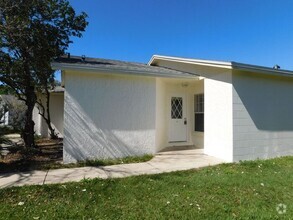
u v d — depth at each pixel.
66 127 6.73
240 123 7.14
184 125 10.02
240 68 6.73
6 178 5.11
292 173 5.70
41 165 6.38
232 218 3.25
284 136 8.31
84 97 6.93
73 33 8.99
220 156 7.43
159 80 8.47
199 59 7.88
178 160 7.18
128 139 7.47
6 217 3.22
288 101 8.53
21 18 7.36
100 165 6.55
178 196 4.06
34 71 8.66
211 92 7.88
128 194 4.14
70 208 3.53
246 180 5.02
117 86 7.36
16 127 8.05
